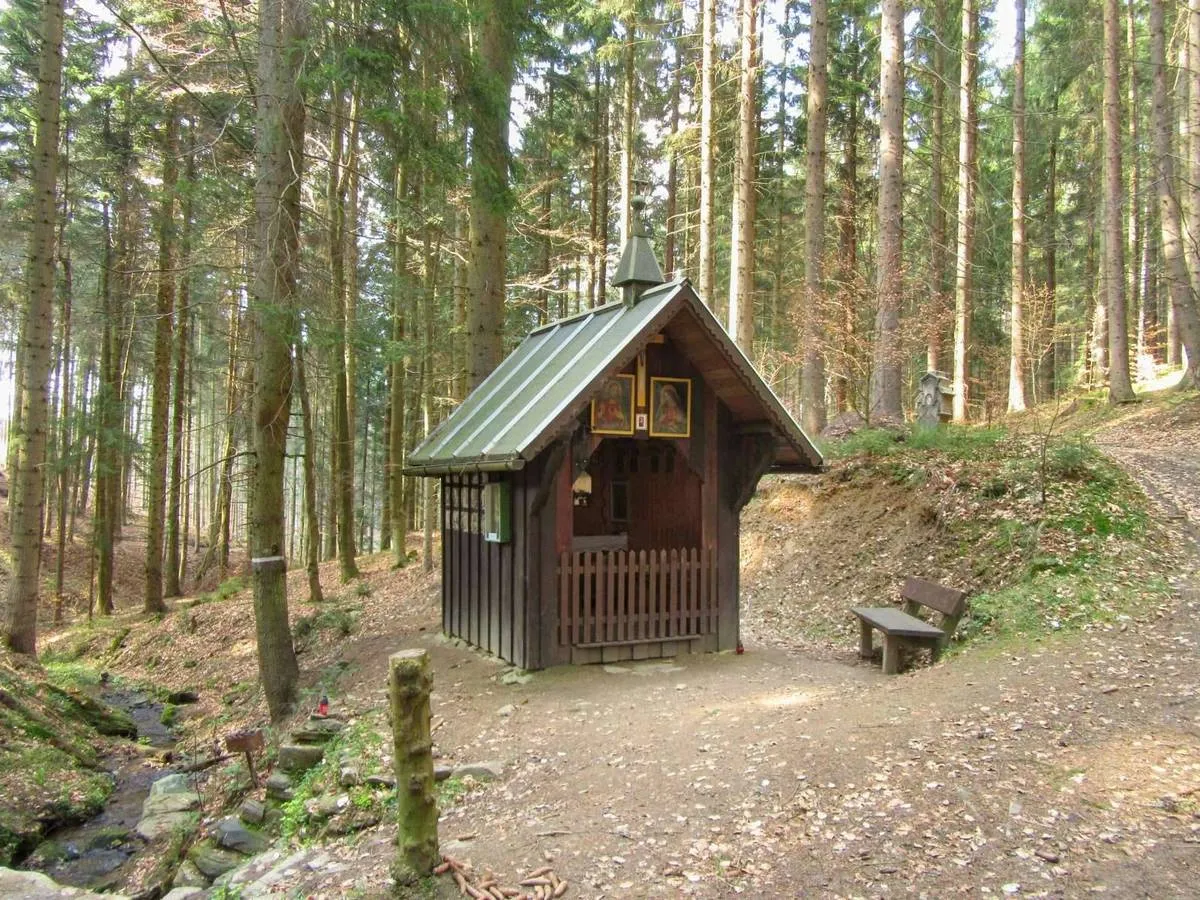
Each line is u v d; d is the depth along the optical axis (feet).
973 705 20.93
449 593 36.88
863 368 51.88
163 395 65.57
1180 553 30.81
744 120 59.36
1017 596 28.94
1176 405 60.08
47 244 38.99
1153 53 61.11
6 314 80.23
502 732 22.95
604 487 39.75
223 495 72.79
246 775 27.20
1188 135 62.69
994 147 99.25
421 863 14.69
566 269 75.92
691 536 33.24
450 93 35.37
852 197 75.66
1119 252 68.85
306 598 57.47
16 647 39.27
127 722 39.42
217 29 42.37
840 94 82.64
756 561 47.06
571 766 19.97
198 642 54.95
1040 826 14.55
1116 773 16.31
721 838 15.26
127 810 28.66
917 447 45.91
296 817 20.11
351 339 36.99
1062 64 78.48
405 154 33.58
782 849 14.64
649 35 67.10
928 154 81.25
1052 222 95.76
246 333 51.65
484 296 43.83
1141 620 25.68
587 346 30.60
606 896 13.57
